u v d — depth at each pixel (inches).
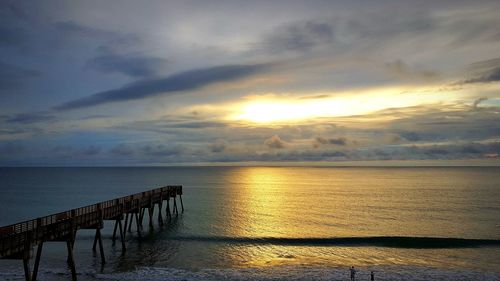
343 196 3964.1
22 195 4173.2
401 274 1203.2
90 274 1200.2
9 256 889.5
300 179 7529.5
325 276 1183.6
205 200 3595.0
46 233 980.6
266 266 1316.4
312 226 2202.3
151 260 1406.3
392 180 6899.6
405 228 2142.0
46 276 1170.0
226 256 1472.7
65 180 7155.5
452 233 1982.0
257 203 3348.9
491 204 3191.4
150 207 2015.3
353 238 1786.4
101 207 1362.0
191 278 1160.2
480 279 1145.4
